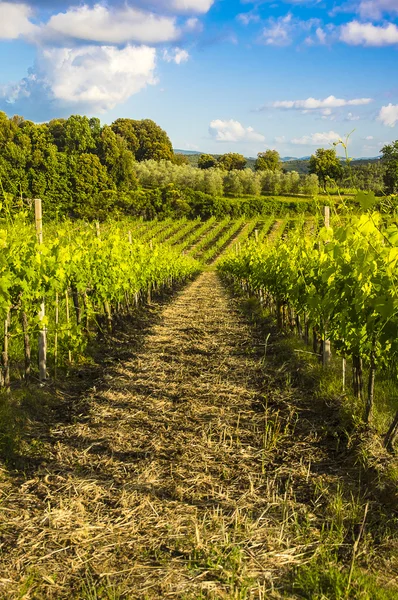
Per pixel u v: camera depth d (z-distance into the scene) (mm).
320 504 3285
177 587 2508
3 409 4891
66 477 3684
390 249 3686
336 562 2691
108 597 2441
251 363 7203
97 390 5977
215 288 24781
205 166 114188
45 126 78812
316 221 6395
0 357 6250
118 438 4410
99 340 8852
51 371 6629
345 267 4562
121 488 3514
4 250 5633
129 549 2836
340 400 5102
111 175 69562
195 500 3361
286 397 5551
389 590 2467
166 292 21266
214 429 4648
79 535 2953
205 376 6535
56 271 6301
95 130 79875
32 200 6660
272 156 106188
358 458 3832
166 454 4090
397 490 3301
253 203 59562
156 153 103312
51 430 4656
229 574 2584
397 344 3895
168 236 49750
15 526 3051
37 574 2613
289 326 9320
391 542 2855
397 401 4828
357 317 4457
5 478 3691
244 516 3125
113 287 9797
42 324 5996
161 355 7828
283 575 2617
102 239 10789
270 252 11711
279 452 4133
